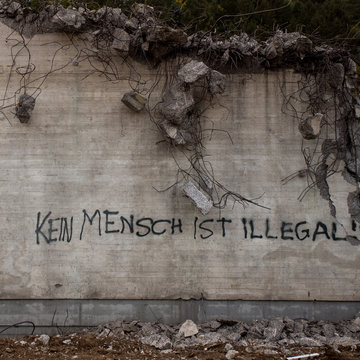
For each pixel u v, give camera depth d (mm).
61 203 7395
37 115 7516
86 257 7309
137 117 7531
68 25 7363
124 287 7270
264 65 7602
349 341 6441
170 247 7336
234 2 14945
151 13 7789
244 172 7453
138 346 6383
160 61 7594
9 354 6148
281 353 6047
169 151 7465
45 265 7293
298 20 14797
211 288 7273
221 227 7367
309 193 7426
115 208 7395
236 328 7000
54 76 7566
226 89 7578
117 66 7590
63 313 7223
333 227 7371
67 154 7477
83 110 7547
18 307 7234
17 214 7363
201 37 7473
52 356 6047
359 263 7316
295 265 7305
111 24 7570
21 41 7582
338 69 7598
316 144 7496
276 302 7266
